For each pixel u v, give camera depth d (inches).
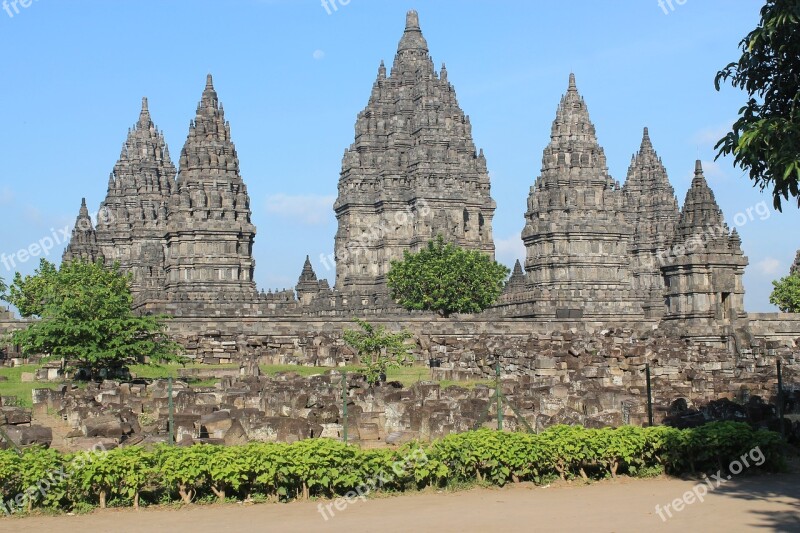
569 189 5487.2
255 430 1658.5
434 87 6225.4
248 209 5305.1
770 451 1444.4
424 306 4869.6
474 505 1246.9
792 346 3270.2
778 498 1269.7
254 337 3216.0
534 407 1886.1
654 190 6722.4
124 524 1163.9
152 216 6525.6
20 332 2479.1
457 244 5964.6
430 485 1350.9
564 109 5580.7
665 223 6604.3
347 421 1676.9
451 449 1366.9
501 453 1364.4
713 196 3420.3
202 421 1670.8
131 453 1264.8
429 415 1697.8
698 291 3341.5
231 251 5211.6
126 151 7249.0
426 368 2849.4
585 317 4488.2
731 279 3361.2
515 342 3174.2
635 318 4485.7
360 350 2488.9
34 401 2018.9
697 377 2407.7
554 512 1203.2
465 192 6087.6
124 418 1738.4
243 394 2007.9
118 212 6924.2
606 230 5457.7
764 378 2315.5
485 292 4874.5
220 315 3971.5
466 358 2881.4
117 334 2463.1
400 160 6264.8
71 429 1759.4
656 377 2450.8
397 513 1205.7
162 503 1268.5
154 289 5605.3
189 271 5147.6
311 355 2992.1
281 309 4286.4
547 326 3782.0
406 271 4938.5
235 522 1168.8
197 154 5255.9
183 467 1266.0
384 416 1846.7
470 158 6254.9
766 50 1309.1
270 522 1167.0
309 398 1957.4
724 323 3321.9
